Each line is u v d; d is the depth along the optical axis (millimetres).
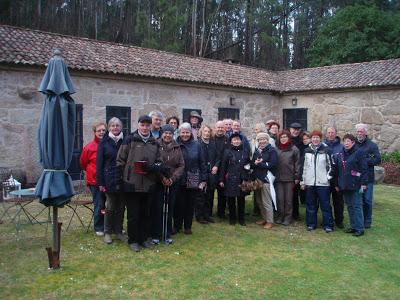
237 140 6598
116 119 5535
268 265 4926
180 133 6113
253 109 14344
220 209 7258
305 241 5988
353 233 6434
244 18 29000
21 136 9133
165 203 5691
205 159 6699
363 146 6801
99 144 5434
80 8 26812
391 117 12547
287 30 31391
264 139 6699
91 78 10219
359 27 22109
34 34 10477
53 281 4285
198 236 6082
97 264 4805
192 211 6168
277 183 6977
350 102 13414
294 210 7355
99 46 11461
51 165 4465
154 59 12305
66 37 11078
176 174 5527
